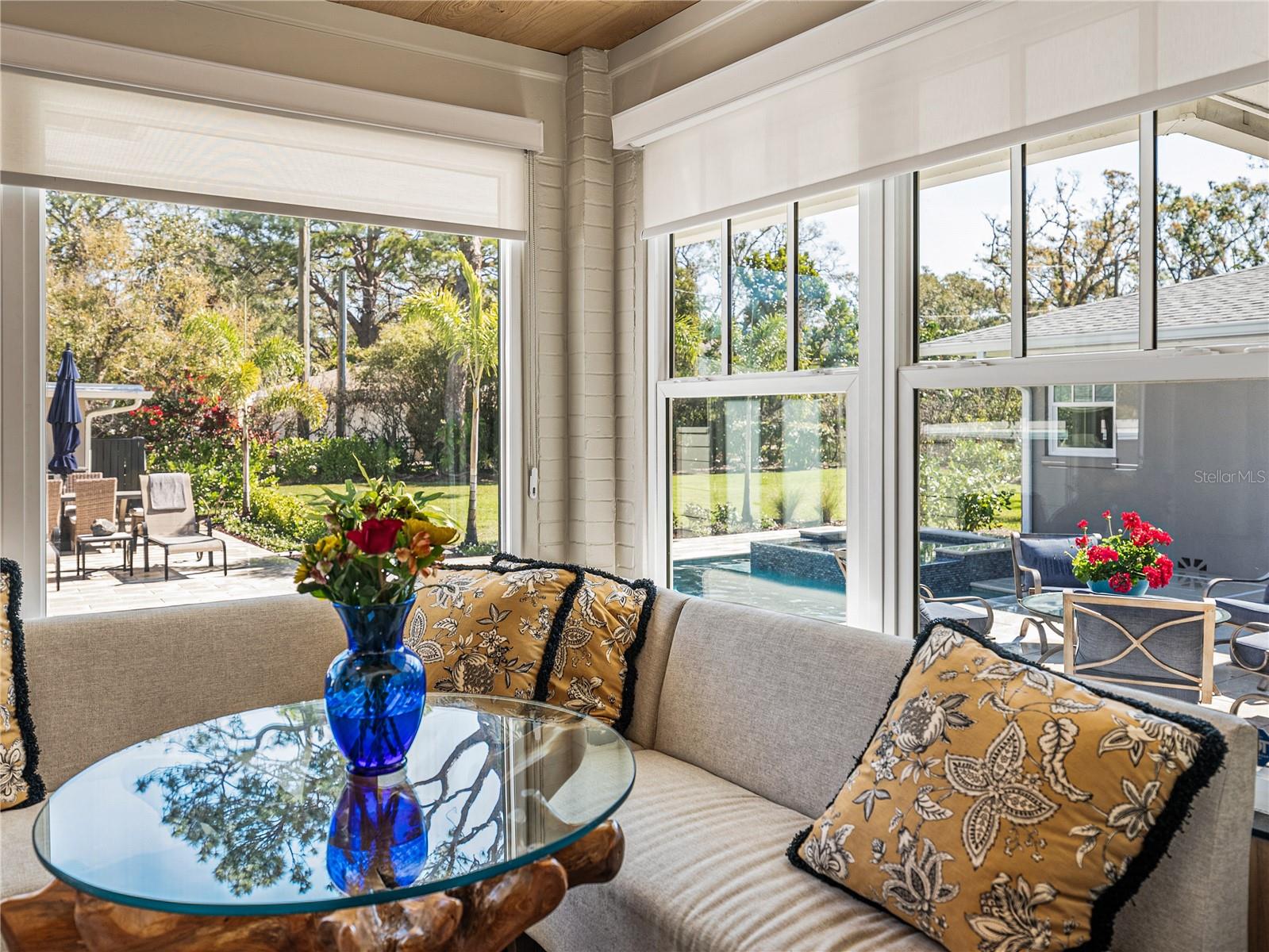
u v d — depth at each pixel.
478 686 2.65
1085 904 1.53
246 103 2.89
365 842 1.55
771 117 2.91
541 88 3.53
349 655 1.79
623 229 3.54
